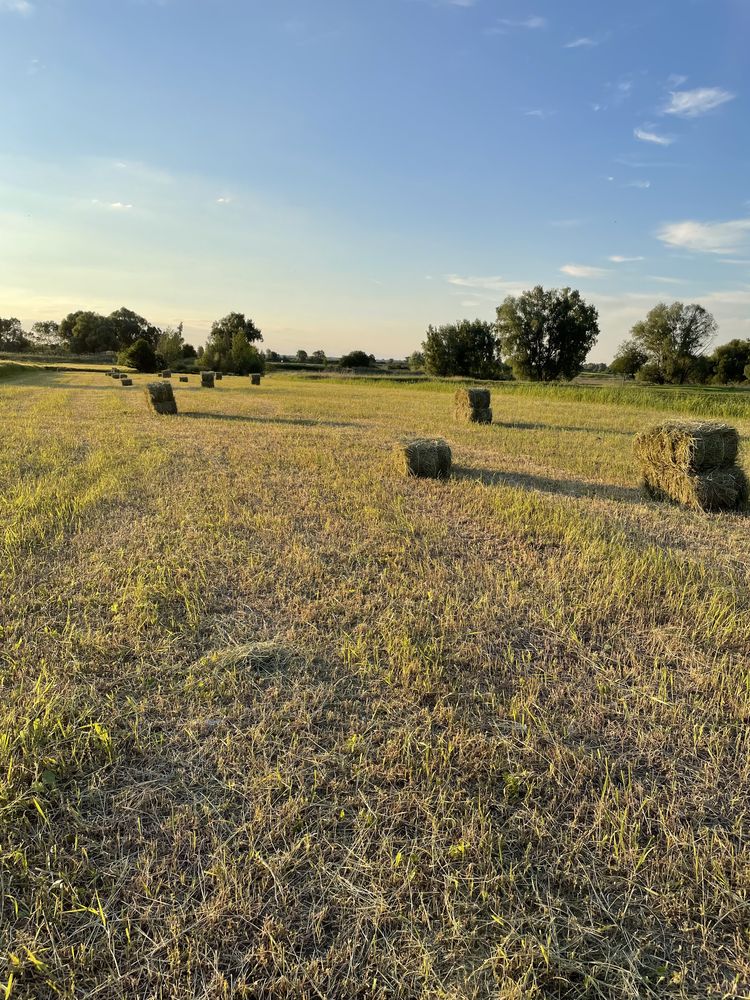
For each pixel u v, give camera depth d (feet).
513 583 15.42
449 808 8.13
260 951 6.24
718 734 9.85
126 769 8.85
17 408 60.08
